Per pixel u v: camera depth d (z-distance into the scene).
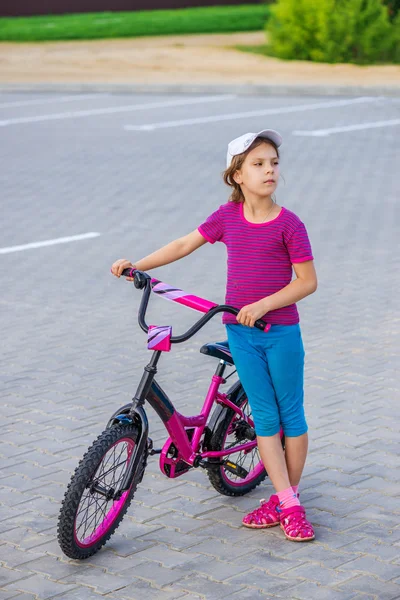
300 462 6.49
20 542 6.39
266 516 6.49
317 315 11.26
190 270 13.38
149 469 7.50
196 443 6.58
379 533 6.37
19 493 7.12
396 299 11.80
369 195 17.77
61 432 8.23
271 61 41.41
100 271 13.38
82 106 31.83
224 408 6.74
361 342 10.31
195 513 6.76
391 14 43.44
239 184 6.14
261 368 6.23
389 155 21.84
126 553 6.21
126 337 10.73
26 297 12.30
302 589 5.70
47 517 6.75
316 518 6.60
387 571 5.88
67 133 26.17
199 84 35.12
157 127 26.89
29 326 11.18
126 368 9.77
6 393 9.15
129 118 28.78
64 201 17.97
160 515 6.73
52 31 52.31
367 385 9.11
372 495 6.93
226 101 32.44
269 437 6.39
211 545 6.29
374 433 8.02
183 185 19.11
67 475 7.42
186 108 30.77
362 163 20.94
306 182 19.02
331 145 23.31
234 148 5.99
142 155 22.62
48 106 32.00
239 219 6.14
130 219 16.38
